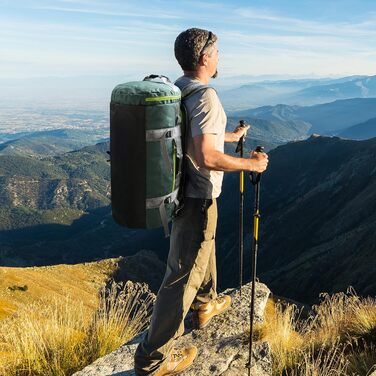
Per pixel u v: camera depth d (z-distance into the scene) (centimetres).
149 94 307
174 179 324
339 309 651
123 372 442
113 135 325
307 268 11438
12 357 504
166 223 329
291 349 514
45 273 8312
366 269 9488
